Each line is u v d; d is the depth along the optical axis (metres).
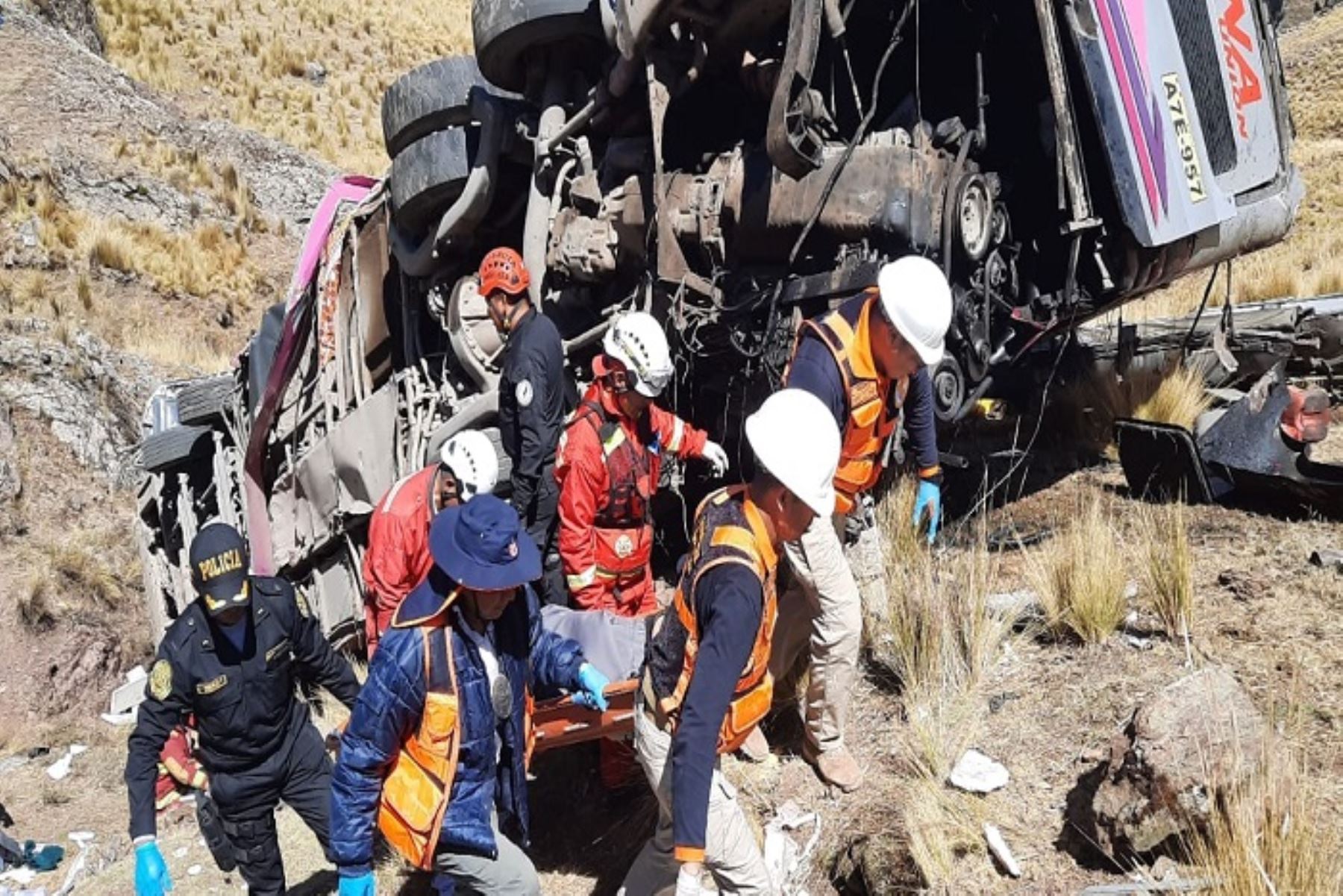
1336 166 29.73
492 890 3.39
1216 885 3.06
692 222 5.04
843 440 3.62
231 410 10.02
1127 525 5.22
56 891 6.07
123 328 18.83
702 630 2.87
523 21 5.63
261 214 23.48
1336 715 3.66
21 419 13.42
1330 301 7.34
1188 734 3.28
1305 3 54.72
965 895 3.46
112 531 12.77
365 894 3.33
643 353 4.23
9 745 9.05
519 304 4.83
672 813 3.08
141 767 4.27
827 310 4.79
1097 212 5.19
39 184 20.64
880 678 4.55
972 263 4.86
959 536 5.27
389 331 7.63
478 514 3.17
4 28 23.94
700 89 5.48
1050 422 6.73
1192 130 5.36
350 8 36.81
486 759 3.36
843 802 4.00
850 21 5.25
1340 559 4.46
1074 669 4.23
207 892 5.41
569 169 5.84
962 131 4.79
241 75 30.67
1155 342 7.23
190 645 4.22
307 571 8.51
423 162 6.41
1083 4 4.83
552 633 3.77
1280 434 5.06
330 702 7.15
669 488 5.84
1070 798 3.69
